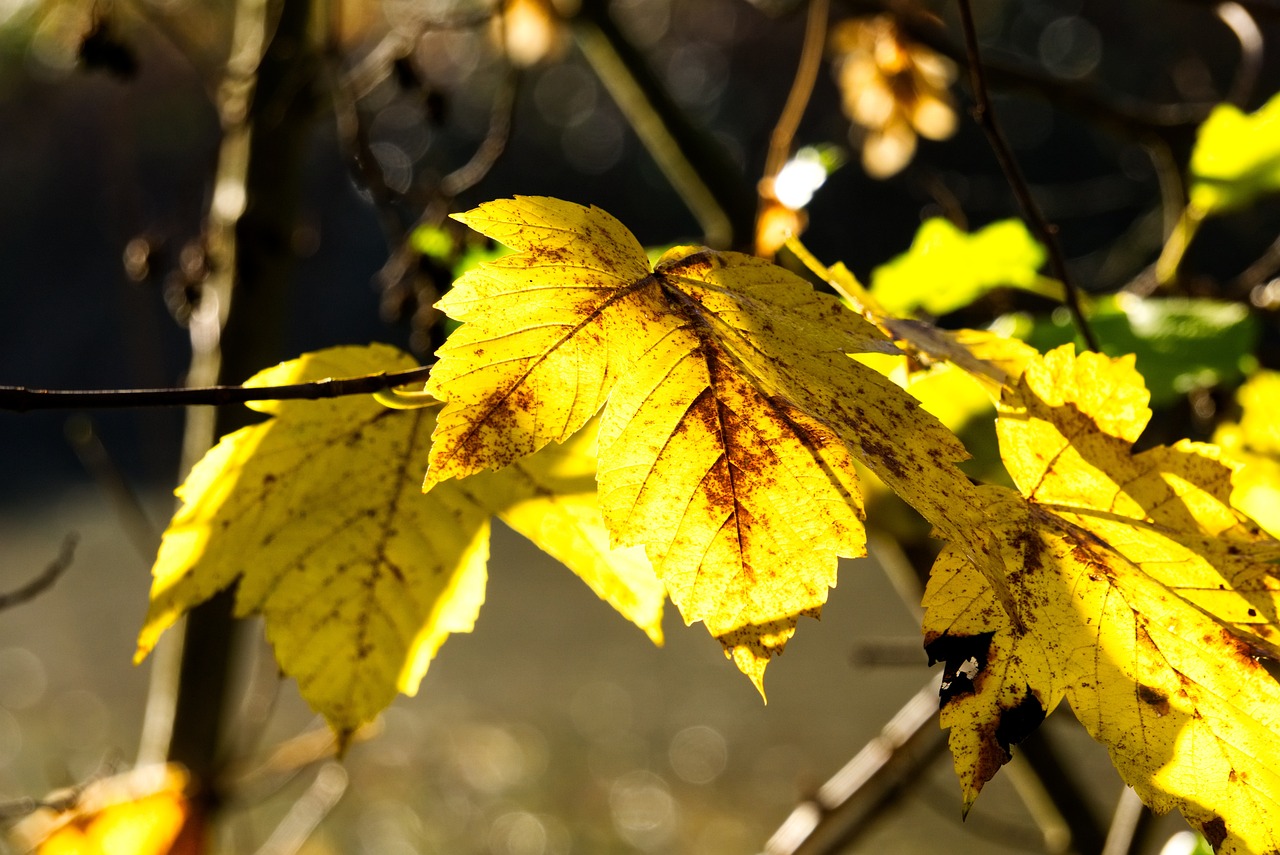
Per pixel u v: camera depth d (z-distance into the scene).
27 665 5.34
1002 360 0.77
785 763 4.53
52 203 7.68
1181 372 0.87
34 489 8.23
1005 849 3.57
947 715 0.69
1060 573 0.71
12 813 0.99
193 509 0.78
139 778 1.25
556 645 5.86
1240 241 3.42
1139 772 0.69
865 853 3.62
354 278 6.78
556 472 0.78
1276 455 0.87
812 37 0.93
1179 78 1.68
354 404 0.78
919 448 0.69
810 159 0.91
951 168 3.93
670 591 0.68
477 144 7.30
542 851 3.97
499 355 0.69
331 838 3.79
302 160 1.25
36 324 8.32
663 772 4.58
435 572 0.79
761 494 0.69
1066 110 1.33
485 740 4.84
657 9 6.96
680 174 1.47
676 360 0.69
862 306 0.77
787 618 0.68
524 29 1.30
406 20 1.38
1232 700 0.69
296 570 0.79
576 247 0.70
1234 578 0.70
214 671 1.29
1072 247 3.36
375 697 0.79
